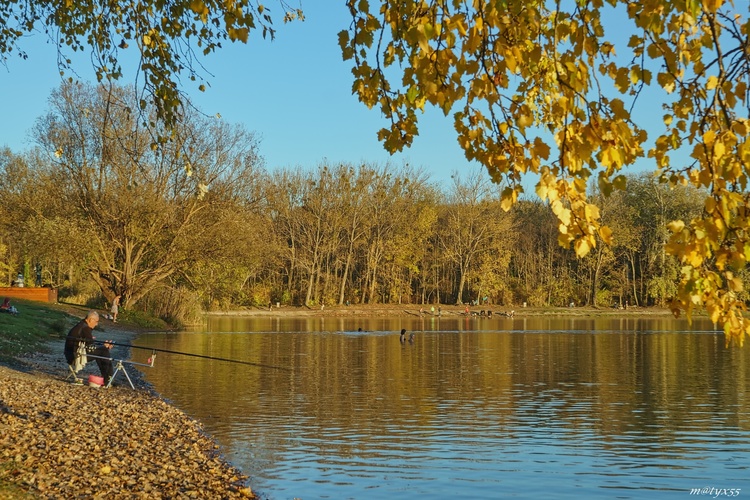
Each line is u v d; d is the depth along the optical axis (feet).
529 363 93.04
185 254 150.71
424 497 32.60
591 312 263.49
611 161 13.74
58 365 72.02
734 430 48.32
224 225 150.92
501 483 35.24
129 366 83.56
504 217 277.85
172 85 29.76
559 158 13.96
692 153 13.53
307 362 92.73
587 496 33.37
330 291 272.72
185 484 31.71
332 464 37.99
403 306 276.62
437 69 14.78
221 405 56.75
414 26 14.35
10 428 38.50
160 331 144.77
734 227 13.14
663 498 33.24
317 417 51.85
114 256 155.12
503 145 14.98
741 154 12.85
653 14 13.51
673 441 44.93
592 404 59.00
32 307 128.16
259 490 32.78
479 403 59.06
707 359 98.78
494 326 192.54
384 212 279.08
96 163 136.15
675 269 257.14
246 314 246.47
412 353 107.04
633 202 269.64
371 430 47.24
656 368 87.56
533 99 17.02
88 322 61.05
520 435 46.24
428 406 57.26
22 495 26.76
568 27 14.14
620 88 14.61
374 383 71.51
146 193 141.49
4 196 149.18
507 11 14.43
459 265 288.10
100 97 129.39
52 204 144.97
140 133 116.26
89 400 51.44
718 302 13.48
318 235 268.21
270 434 45.52
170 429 43.80
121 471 32.35
